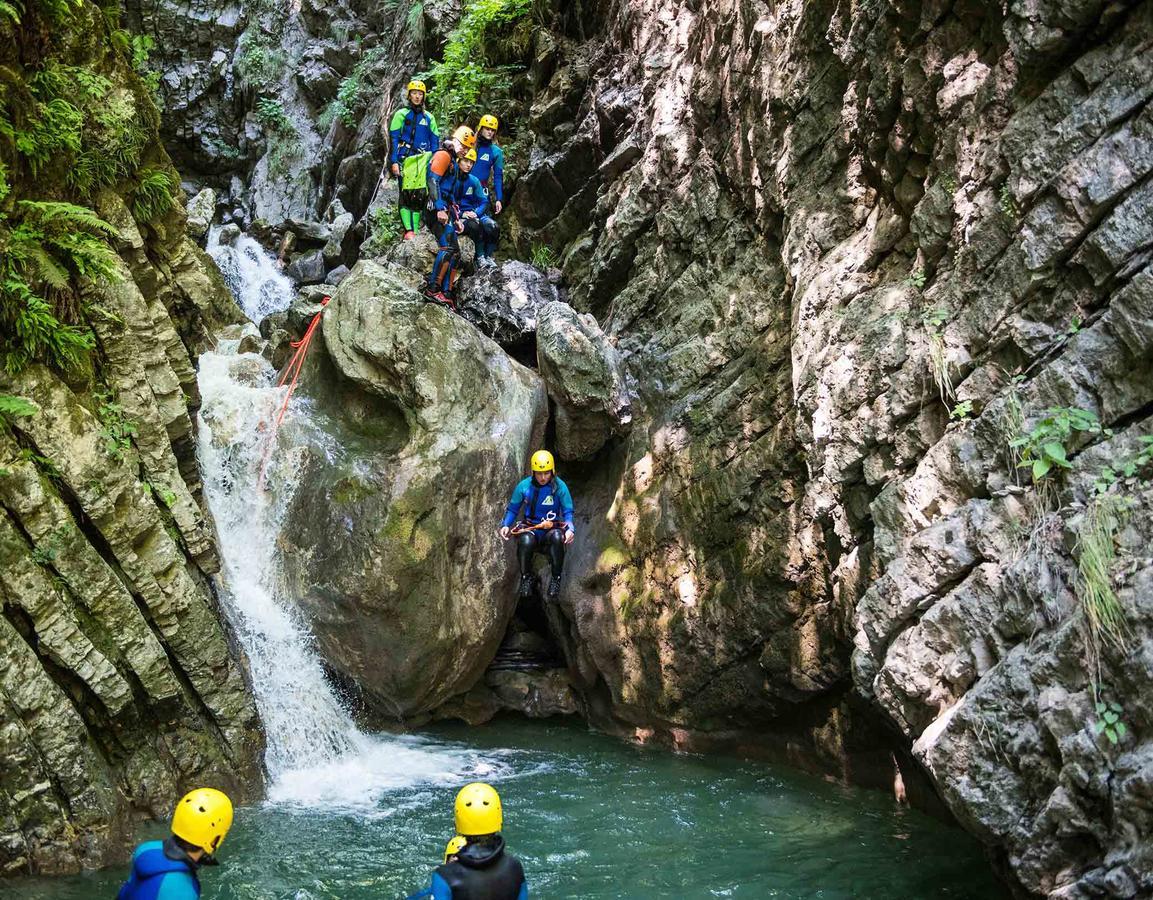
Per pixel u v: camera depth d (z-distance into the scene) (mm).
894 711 5715
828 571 7195
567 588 9414
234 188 16000
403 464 8742
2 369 6223
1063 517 4934
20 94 6566
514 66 12969
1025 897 5043
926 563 5605
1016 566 5059
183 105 16188
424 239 11328
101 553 6664
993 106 5871
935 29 6344
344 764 8156
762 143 8484
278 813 6977
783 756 8109
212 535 7879
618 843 6508
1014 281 5547
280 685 8078
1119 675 4410
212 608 7559
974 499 5500
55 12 6750
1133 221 4965
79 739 6074
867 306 6730
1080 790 4492
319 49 16562
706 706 8430
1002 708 4895
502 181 11812
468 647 9055
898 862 6168
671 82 10289
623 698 9016
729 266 9141
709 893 5770
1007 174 5664
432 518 8727
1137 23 5164
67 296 6703
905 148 6672
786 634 7625
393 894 5695
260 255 14414
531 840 6562
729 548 8258
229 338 10664
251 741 7328
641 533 9078
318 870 6004
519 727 9484
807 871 6062
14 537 5949
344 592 8500
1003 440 5398
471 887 4031
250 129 16250
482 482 9070
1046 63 5574
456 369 9141
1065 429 5012
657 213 10141
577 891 5809
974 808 4965
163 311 7883
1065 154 5297
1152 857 4078
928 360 6074
